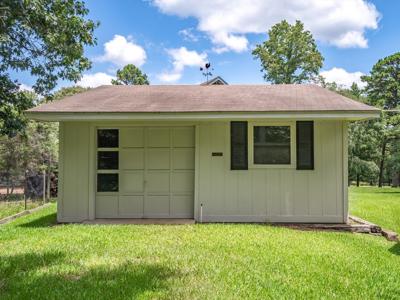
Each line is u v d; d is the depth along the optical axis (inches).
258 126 298.4
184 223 285.0
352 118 274.7
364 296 141.7
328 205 293.3
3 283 146.7
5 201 476.4
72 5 462.0
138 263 174.1
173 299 132.4
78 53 468.1
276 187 295.7
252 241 221.0
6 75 470.6
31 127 525.7
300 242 223.8
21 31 436.5
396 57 1180.5
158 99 314.5
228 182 297.7
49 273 159.3
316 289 146.8
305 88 366.6
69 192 301.4
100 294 136.1
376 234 276.8
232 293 138.9
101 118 273.0
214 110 269.9
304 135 294.5
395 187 1046.4
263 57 1232.8
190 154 309.7
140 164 310.0
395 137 989.8
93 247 203.2
